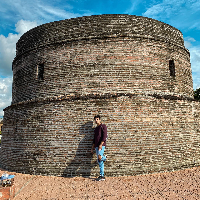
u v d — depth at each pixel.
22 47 8.88
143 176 6.33
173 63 8.21
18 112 7.84
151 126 6.93
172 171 6.90
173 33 8.66
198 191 4.98
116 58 7.29
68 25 7.73
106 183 5.68
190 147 7.55
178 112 7.49
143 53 7.51
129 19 7.70
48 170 6.73
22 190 5.26
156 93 7.28
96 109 6.80
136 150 6.67
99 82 7.12
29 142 7.20
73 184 5.66
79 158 6.59
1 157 8.52
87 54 7.36
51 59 7.71
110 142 6.62
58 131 6.88
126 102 6.88
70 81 7.28
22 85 8.43
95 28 7.50
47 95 7.48
